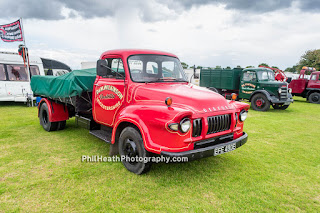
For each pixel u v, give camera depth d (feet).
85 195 9.15
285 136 18.99
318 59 113.91
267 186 10.35
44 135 17.39
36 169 11.42
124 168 11.63
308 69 48.75
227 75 39.55
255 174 11.54
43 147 14.67
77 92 13.97
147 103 10.64
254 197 9.39
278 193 9.81
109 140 12.17
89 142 15.83
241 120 11.68
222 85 40.63
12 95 32.01
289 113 31.76
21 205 8.45
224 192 9.68
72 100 14.96
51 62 47.03
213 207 8.61
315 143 17.15
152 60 13.04
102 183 10.12
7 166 11.73
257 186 10.31
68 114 18.65
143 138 9.80
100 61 11.90
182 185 10.11
